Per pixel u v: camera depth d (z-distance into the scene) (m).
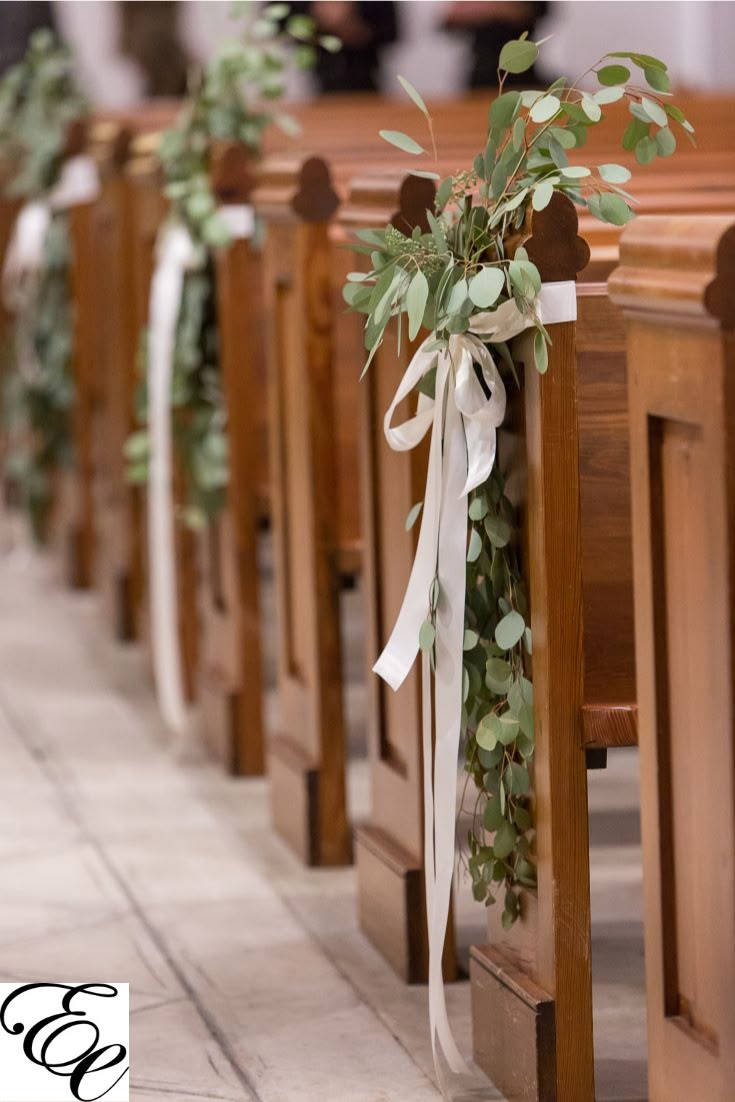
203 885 3.97
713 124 4.71
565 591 2.64
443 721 2.74
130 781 4.81
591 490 2.77
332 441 4.00
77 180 6.69
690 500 2.25
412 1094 2.87
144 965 3.47
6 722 5.40
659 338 2.29
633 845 4.26
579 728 2.66
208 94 4.83
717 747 2.21
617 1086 2.89
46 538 7.57
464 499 2.71
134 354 5.93
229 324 4.66
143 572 6.27
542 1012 2.68
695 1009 2.37
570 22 8.62
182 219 4.78
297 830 4.15
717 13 8.34
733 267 2.08
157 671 5.22
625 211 2.55
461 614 2.70
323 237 3.94
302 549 4.15
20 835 4.34
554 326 2.59
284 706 4.36
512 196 2.62
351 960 3.50
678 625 2.32
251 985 3.37
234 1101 2.85
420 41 9.39
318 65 6.95
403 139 2.71
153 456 4.92
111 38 10.33
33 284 6.96
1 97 7.38
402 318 3.19
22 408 7.13
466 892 3.85
